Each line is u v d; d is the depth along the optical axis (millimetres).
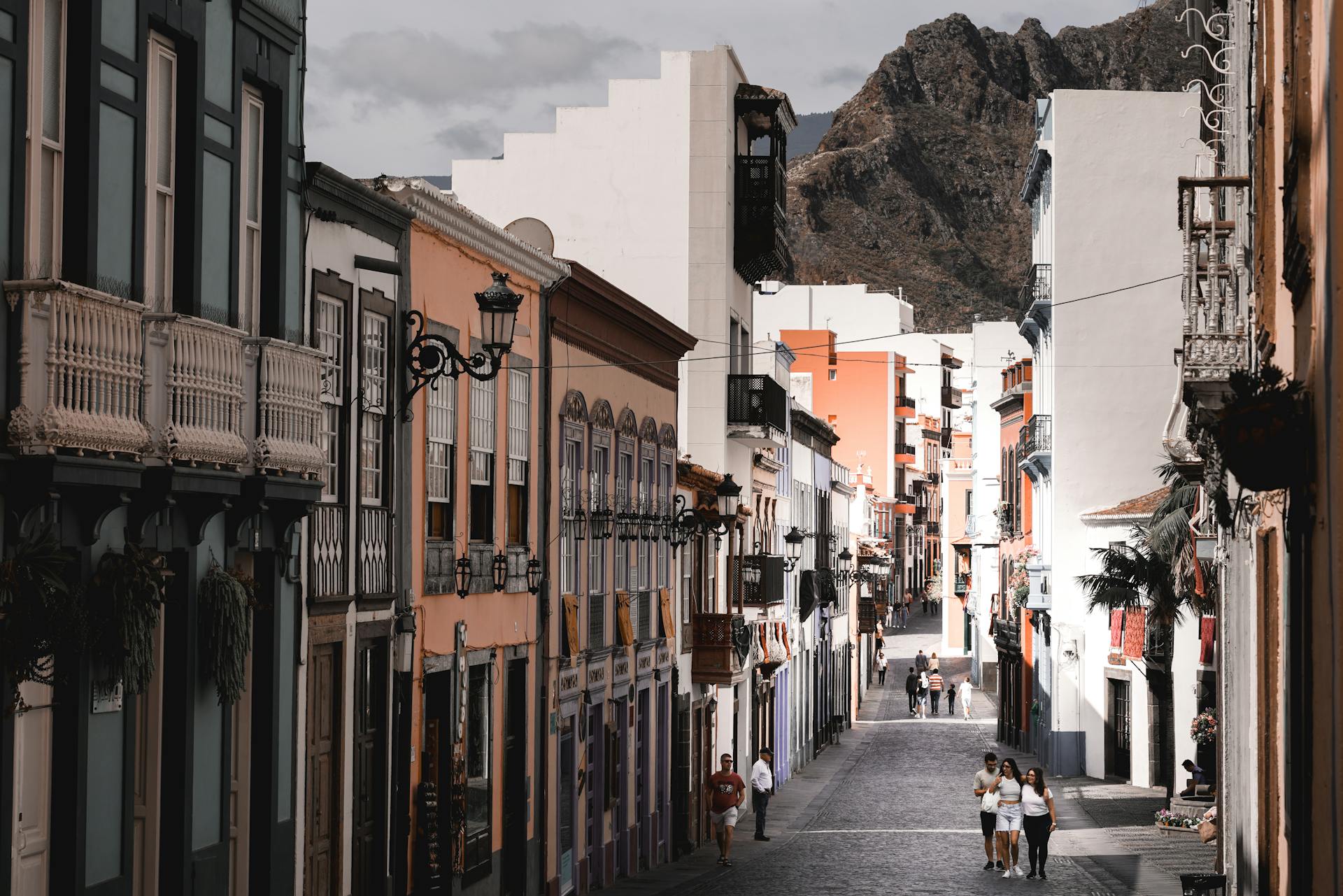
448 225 21656
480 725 23500
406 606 20250
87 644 12477
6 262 11906
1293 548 12211
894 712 83000
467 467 22719
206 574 14984
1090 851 34438
